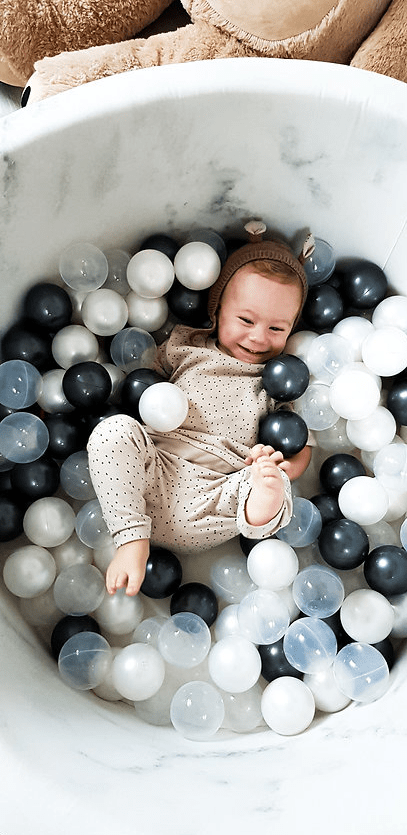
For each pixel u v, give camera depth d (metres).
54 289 1.19
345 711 1.08
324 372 1.23
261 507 1.07
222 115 1.09
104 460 1.06
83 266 1.16
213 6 1.24
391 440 1.24
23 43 1.35
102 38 1.38
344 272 1.31
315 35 1.23
